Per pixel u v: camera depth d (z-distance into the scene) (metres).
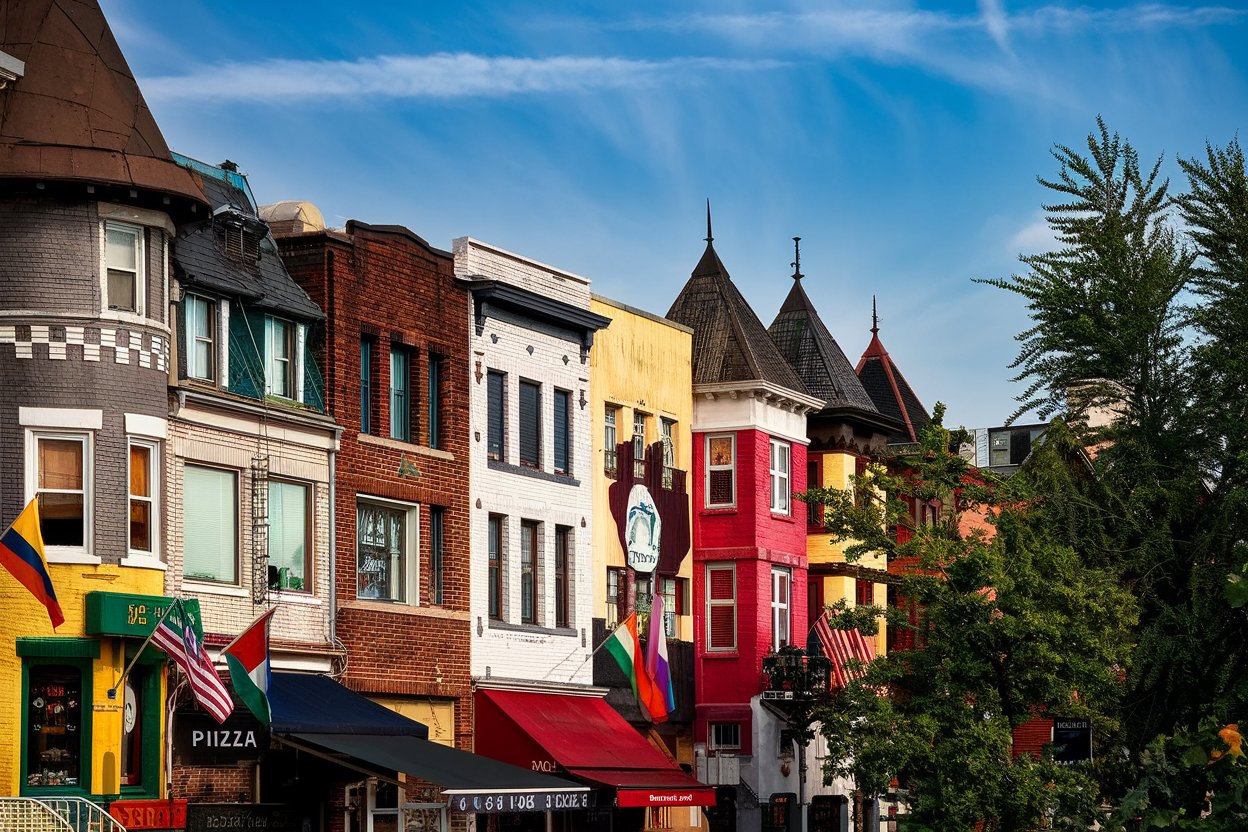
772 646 52.00
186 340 33.66
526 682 42.62
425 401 40.47
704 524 51.94
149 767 31.59
